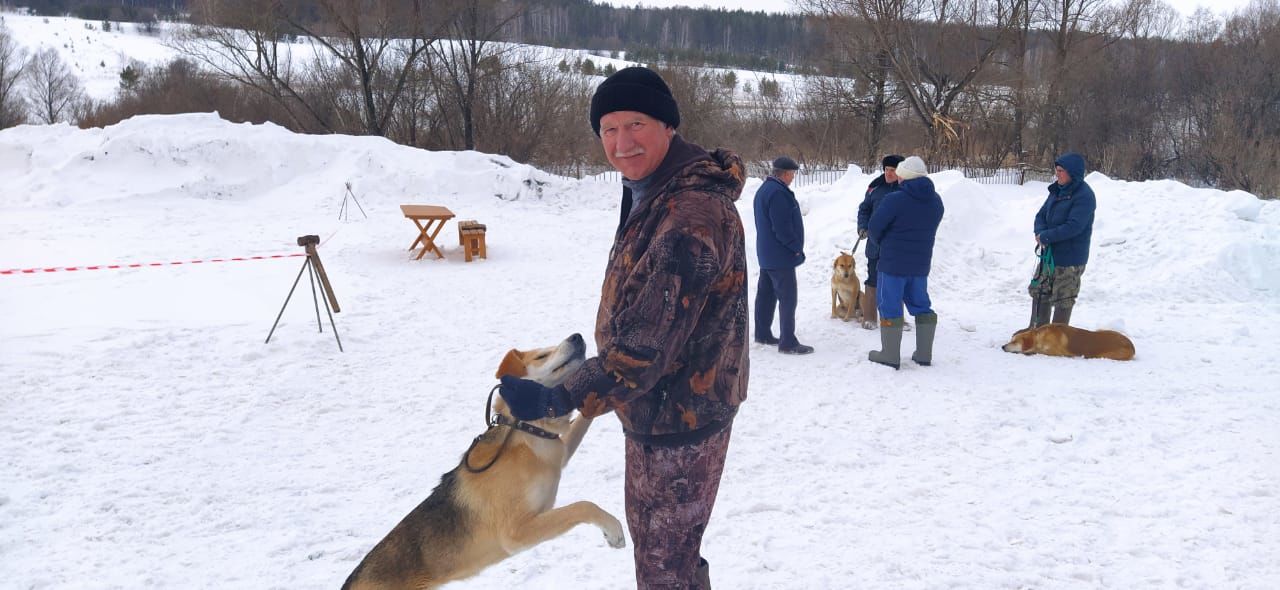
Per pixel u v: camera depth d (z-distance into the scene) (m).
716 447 2.23
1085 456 4.93
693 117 30.30
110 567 3.60
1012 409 5.79
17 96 38.50
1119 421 5.52
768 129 30.75
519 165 18.78
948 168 26.34
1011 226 11.52
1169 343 7.61
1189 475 4.59
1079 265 7.70
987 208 12.17
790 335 7.25
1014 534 3.94
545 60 28.09
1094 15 28.50
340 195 16.36
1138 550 3.75
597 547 3.80
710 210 2.00
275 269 10.38
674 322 1.93
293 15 26.03
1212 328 8.10
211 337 7.29
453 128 27.89
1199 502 4.23
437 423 5.50
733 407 2.22
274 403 5.80
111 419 5.38
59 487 4.38
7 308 8.09
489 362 6.90
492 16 26.81
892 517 4.14
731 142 30.61
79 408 5.55
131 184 16.05
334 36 25.94
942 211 6.79
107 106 34.75
